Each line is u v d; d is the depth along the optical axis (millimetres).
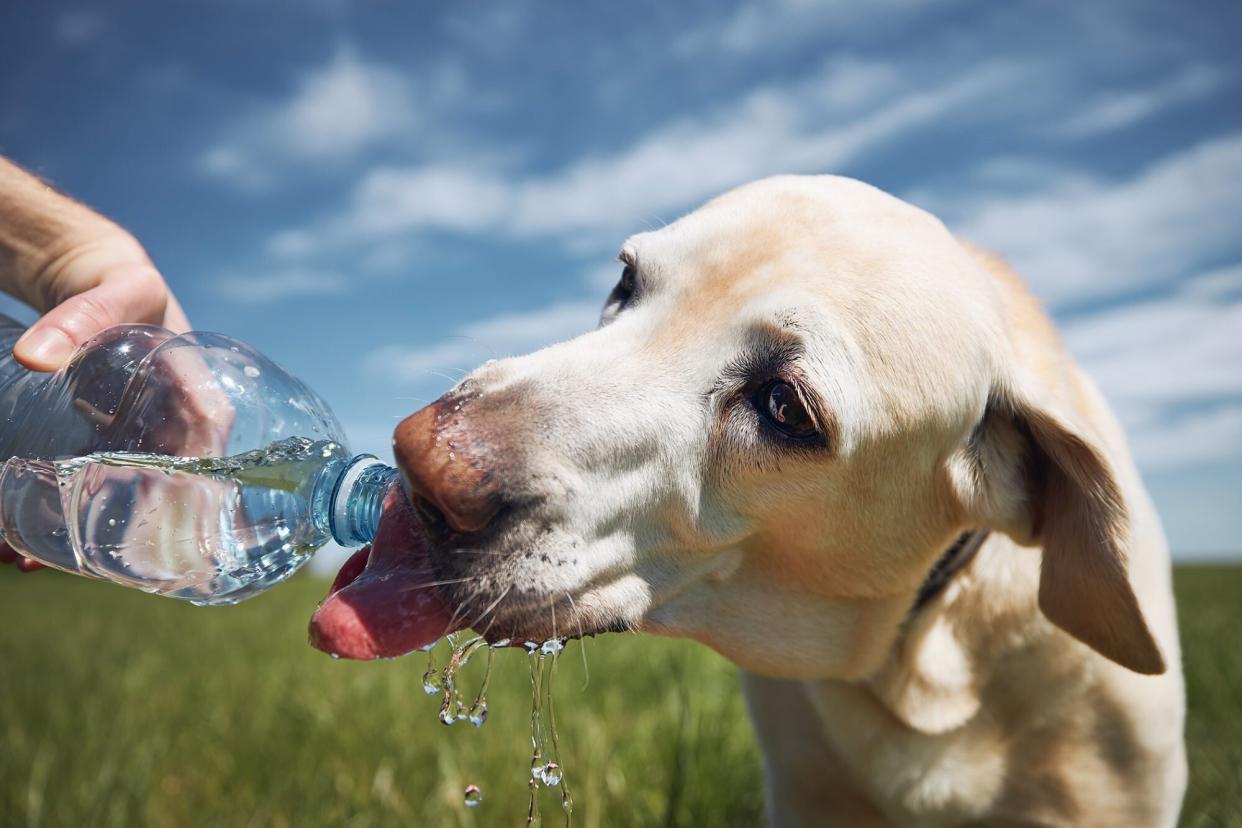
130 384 425
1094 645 440
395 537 392
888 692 486
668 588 443
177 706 882
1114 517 425
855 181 492
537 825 583
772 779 542
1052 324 513
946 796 494
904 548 457
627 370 429
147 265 471
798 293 428
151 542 411
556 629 411
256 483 423
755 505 437
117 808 603
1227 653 944
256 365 446
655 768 647
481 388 415
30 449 427
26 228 464
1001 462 459
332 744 711
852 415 424
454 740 697
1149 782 490
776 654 473
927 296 440
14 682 1050
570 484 405
